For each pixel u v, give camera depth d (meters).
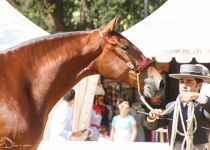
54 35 8.73
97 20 26.95
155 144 11.76
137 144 11.76
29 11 26.42
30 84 8.38
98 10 26.80
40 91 8.42
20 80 8.30
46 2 25.77
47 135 14.23
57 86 8.59
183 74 8.32
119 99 18.94
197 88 8.42
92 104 15.43
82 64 8.77
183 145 8.26
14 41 15.44
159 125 8.66
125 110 15.66
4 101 8.11
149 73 8.76
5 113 8.07
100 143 11.80
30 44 8.57
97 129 16.33
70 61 8.66
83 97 15.30
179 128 8.42
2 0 16.91
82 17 27.02
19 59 8.42
